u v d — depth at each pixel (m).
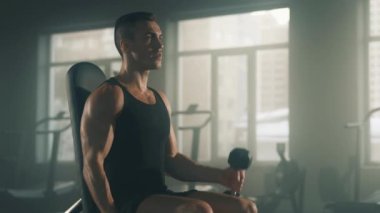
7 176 5.12
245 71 5.29
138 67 1.24
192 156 3.97
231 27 5.27
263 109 5.17
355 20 4.35
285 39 5.03
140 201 1.12
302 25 4.57
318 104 4.48
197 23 5.42
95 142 1.11
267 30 5.10
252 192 4.79
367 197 3.89
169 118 1.30
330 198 4.29
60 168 5.52
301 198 3.94
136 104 1.19
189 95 5.57
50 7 5.59
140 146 1.18
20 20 5.68
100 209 1.09
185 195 1.25
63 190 3.97
